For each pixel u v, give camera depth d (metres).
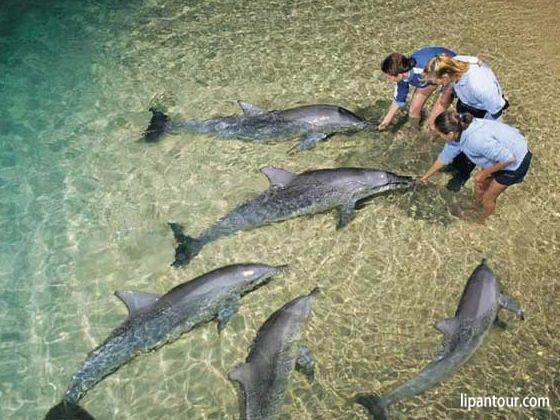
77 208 4.95
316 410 3.82
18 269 4.55
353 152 5.40
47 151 5.39
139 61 6.37
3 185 5.10
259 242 4.73
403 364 4.07
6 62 6.29
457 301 4.43
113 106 5.84
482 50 6.62
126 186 5.11
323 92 6.04
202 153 5.37
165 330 4.03
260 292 4.41
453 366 3.89
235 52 6.50
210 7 7.12
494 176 4.41
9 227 4.80
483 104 4.41
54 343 4.13
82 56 6.40
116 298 4.38
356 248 4.73
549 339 4.23
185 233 4.75
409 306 4.39
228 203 4.98
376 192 4.96
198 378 3.96
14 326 4.23
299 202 4.78
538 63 6.46
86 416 3.77
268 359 3.79
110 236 4.75
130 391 3.90
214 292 4.14
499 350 4.14
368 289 4.48
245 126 5.42
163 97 5.95
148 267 4.55
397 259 4.67
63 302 4.36
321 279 4.52
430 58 4.68
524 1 7.41
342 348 4.14
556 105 5.97
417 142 5.48
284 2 7.24
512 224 4.92
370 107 5.87
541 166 5.36
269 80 6.17
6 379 3.95
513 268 4.63
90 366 3.89
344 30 6.83
